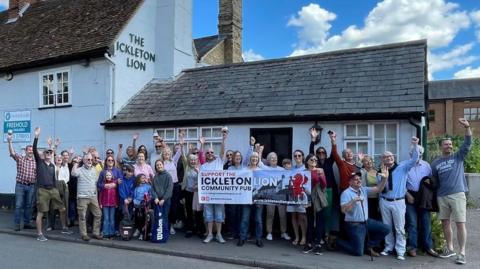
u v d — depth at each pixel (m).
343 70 11.87
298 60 13.25
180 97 13.50
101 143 13.64
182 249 8.38
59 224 11.43
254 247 8.59
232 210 9.47
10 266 7.17
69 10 17.27
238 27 22.67
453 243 9.05
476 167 18.16
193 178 9.50
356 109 10.05
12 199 14.95
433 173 7.91
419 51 11.49
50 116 14.77
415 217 7.92
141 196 9.33
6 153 15.54
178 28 15.44
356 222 7.88
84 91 14.10
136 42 14.63
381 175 7.80
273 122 10.89
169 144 12.46
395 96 10.05
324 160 8.52
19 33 17.55
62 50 14.59
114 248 8.82
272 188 8.62
